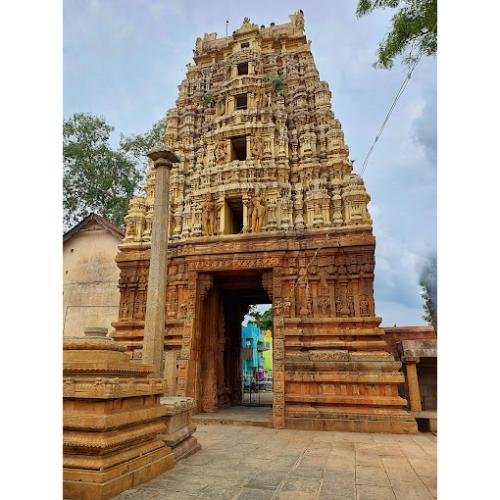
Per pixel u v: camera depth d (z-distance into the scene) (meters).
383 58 8.96
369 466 8.84
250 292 22.98
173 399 10.63
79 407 6.85
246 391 37.84
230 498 6.59
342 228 17.45
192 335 17.53
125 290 19.77
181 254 19.05
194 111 23.61
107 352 7.78
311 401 14.82
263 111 21.44
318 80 22.36
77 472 6.41
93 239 25.88
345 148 19.88
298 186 19.42
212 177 20.73
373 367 14.98
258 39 24.27
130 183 33.78
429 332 18.69
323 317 16.58
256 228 18.77
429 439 12.53
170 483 7.35
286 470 8.43
